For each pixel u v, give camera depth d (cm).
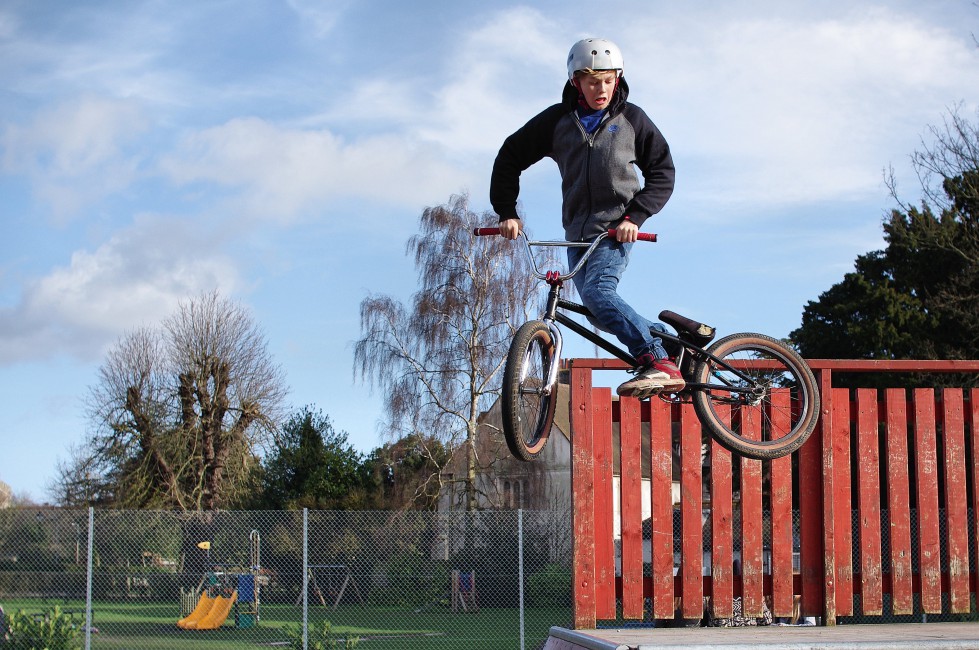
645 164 492
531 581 1964
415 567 2017
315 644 1364
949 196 2559
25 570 1642
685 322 527
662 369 472
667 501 762
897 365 771
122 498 3341
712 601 763
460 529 2003
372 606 2020
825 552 757
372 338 2842
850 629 640
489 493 3155
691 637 555
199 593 1991
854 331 3036
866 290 3216
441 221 2855
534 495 2897
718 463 772
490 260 2820
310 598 2070
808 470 771
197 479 3438
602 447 765
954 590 772
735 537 1655
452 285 2811
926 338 2942
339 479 3438
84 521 1697
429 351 2783
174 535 2011
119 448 3369
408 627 1781
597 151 481
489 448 2942
